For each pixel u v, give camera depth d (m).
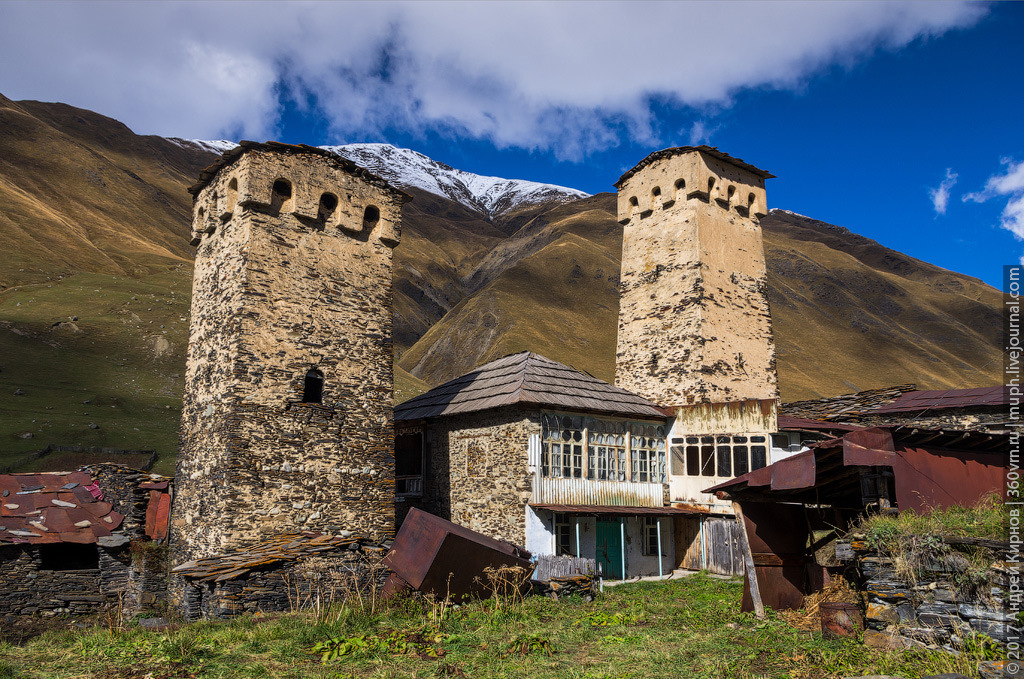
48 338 50.34
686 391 22.84
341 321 17.56
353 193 18.34
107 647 10.06
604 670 8.78
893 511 9.95
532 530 18.55
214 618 13.07
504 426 19.84
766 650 9.30
